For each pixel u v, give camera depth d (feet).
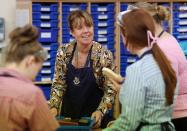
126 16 5.65
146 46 5.64
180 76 6.80
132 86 5.44
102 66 8.69
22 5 12.76
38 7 12.52
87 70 8.80
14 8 14.02
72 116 8.96
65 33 12.64
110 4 12.69
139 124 5.62
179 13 12.71
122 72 12.74
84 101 8.87
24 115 4.83
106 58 8.74
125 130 5.54
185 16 12.72
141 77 5.45
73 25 8.66
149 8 6.68
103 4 12.80
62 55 9.04
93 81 8.80
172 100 5.56
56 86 9.00
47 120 4.99
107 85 8.52
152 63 5.57
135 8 6.12
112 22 12.69
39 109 4.93
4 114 4.82
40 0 12.52
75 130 6.53
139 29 5.51
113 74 6.89
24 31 5.09
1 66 5.12
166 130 5.68
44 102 5.04
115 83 6.84
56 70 9.07
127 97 5.46
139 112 5.43
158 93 5.49
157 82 5.49
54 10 12.59
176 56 6.60
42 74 12.60
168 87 5.49
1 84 4.95
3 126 4.82
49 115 5.04
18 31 5.11
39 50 5.09
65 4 12.73
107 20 12.70
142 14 5.59
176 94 6.14
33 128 4.94
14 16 14.02
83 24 8.57
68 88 9.00
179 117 6.92
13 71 5.03
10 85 4.93
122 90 5.63
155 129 5.58
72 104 8.98
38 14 12.55
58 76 9.02
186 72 6.89
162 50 6.00
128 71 5.60
